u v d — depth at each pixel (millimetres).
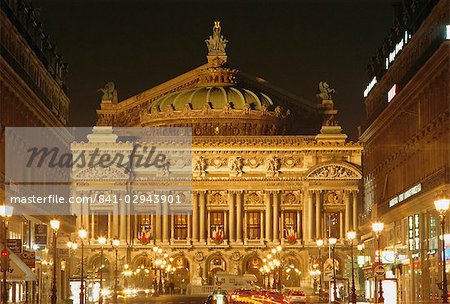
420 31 102500
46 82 121062
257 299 104062
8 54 93062
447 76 88500
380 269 77062
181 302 142750
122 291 156000
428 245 98688
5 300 65375
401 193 111938
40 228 103812
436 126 93438
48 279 117625
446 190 88000
